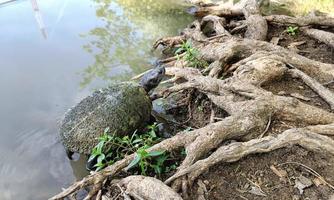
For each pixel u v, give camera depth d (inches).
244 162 19.5
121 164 19.9
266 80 25.0
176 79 28.4
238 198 18.0
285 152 19.6
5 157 23.8
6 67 33.1
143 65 33.8
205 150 20.0
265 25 34.5
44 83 31.2
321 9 43.0
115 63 34.1
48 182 22.1
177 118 27.0
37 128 26.2
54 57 34.8
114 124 23.5
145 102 25.6
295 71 25.5
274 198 17.7
